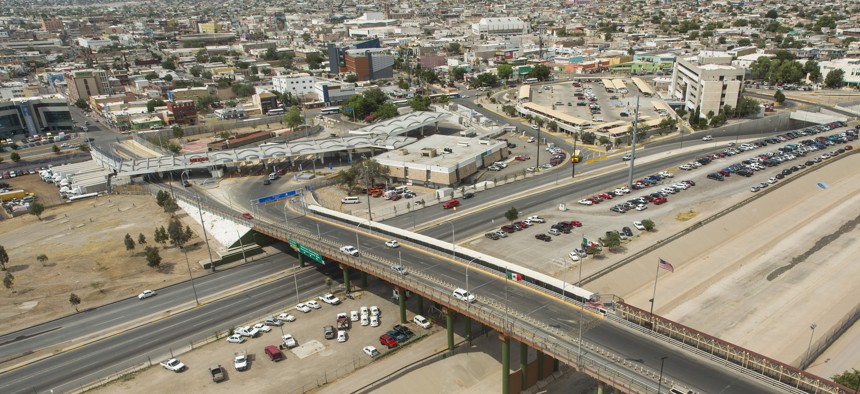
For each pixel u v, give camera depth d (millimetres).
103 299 129375
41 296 131125
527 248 139500
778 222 158500
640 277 127188
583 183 189375
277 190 194625
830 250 140875
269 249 155250
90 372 102438
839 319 111312
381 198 183625
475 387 97938
